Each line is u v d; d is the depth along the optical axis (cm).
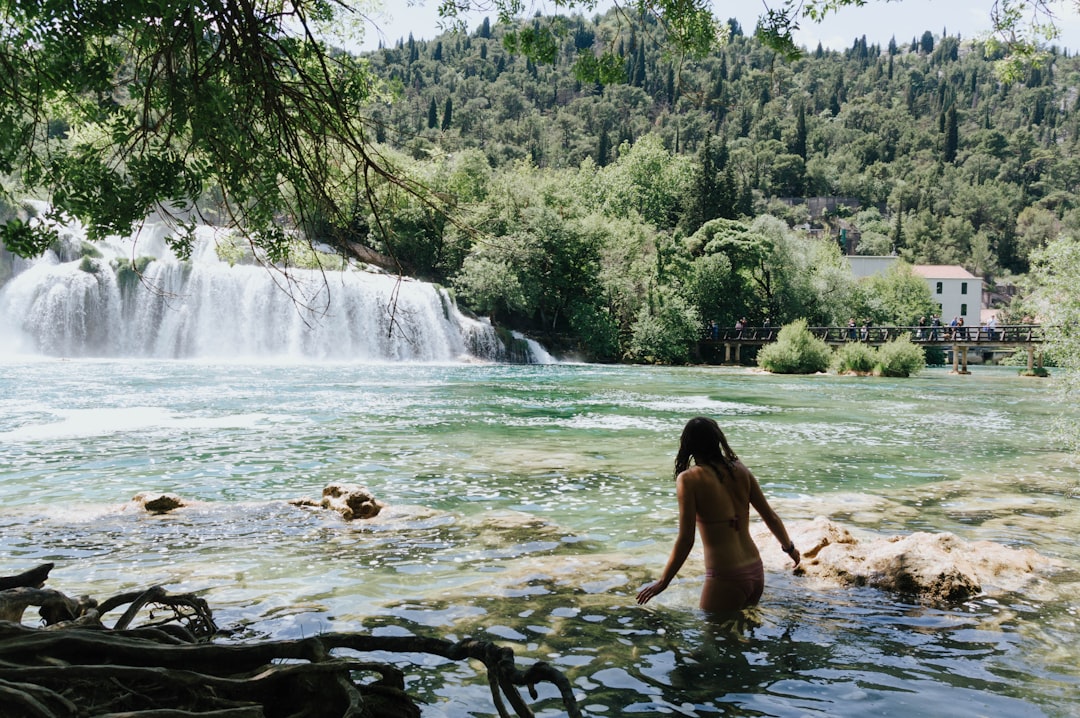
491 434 1466
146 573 566
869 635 449
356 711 279
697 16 478
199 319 3981
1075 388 1298
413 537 694
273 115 407
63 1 334
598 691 369
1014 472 1120
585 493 919
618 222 6331
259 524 735
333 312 4222
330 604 498
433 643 318
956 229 15925
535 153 15462
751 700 360
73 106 410
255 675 300
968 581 533
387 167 436
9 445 1226
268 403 1947
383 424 1584
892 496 927
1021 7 551
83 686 287
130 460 1110
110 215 394
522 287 5097
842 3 468
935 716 343
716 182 7756
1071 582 562
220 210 452
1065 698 363
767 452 1301
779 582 558
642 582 556
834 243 8419
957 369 4869
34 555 614
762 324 6688
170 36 363
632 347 5538
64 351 3706
